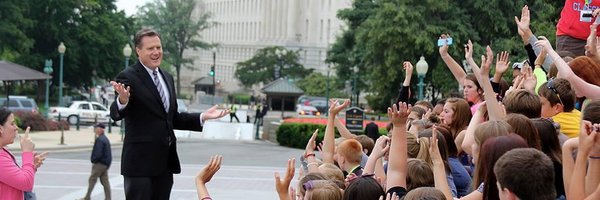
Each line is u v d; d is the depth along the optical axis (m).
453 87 49.72
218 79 152.25
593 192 5.41
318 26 125.06
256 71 110.50
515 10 47.03
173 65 128.25
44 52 77.44
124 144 7.84
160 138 7.77
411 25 50.06
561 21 9.95
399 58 51.19
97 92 101.44
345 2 115.31
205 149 39.59
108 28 79.69
